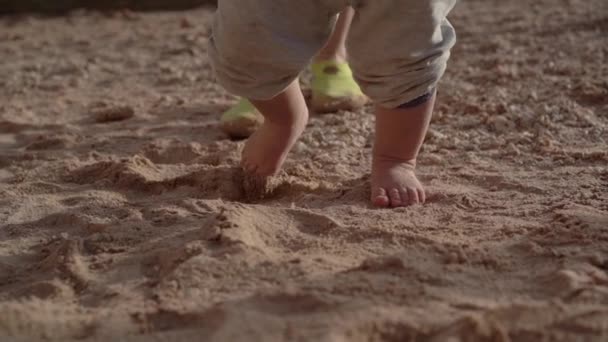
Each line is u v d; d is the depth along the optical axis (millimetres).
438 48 1278
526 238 1205
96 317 1083
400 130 1340
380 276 1109
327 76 1850
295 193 1429
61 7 3775
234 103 1979
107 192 1461
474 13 3113
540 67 2105
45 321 1073
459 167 1502
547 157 1527
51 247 1275
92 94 2174
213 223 1242
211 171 1471
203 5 3834
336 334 997
